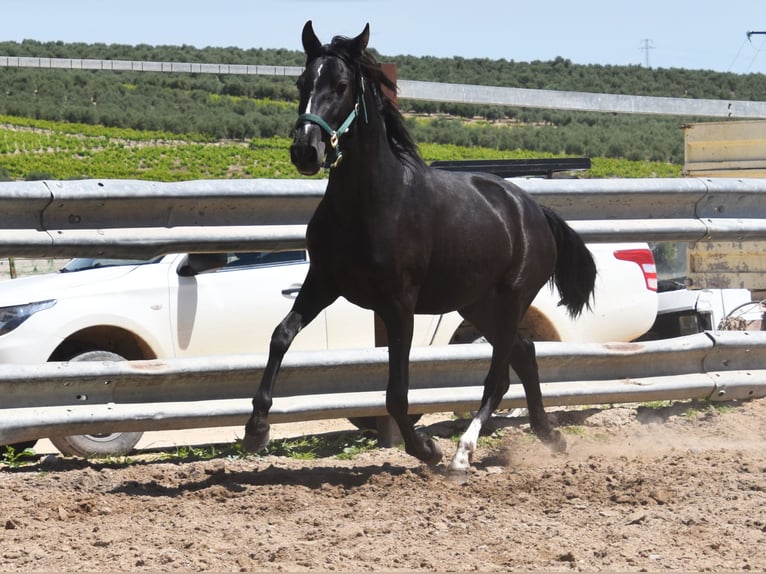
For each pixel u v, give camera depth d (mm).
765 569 6520
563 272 10734
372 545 7066
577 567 6598
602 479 9062
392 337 8805
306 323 8969
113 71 189500
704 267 17938
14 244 9117
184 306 11828
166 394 9742
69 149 114250
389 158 8719
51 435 9242
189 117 142625
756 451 10242
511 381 11195
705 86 183625
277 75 169625
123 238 9625
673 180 11992
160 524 7605
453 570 6531
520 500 8438
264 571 6465
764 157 19594
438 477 9266
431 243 8992
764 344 12266
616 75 189500
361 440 11055
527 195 10305
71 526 7523
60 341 10992
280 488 8680
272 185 10188
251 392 10094
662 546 7039
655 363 11891
